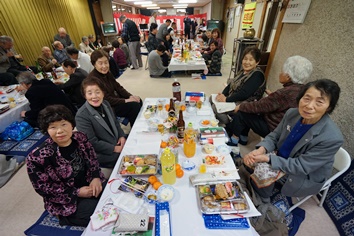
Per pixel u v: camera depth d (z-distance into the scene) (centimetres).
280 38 273
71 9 623
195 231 71
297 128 115
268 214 105
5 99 230
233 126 199
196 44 681
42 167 95
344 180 137
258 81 199
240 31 632
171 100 161
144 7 1456
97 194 109
